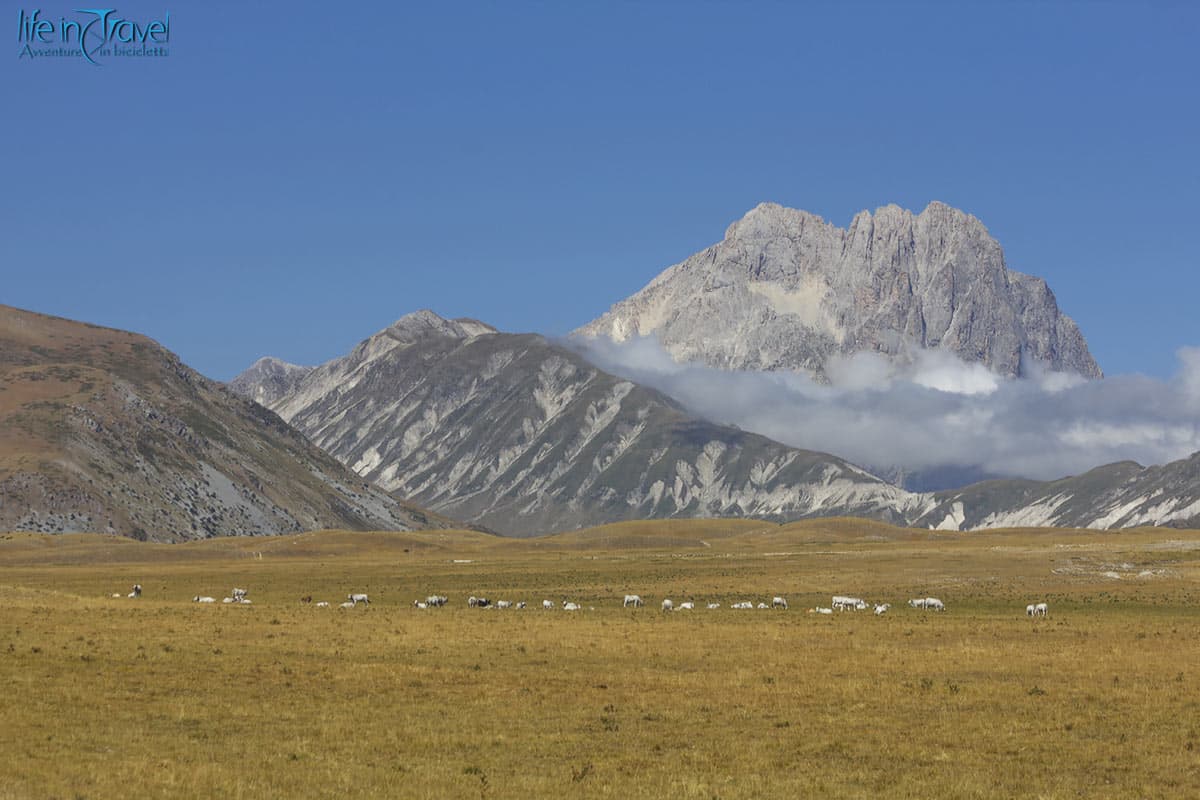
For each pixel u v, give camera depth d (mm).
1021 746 55344
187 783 47844
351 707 63844
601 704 65188
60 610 107750
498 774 50281
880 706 64750
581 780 49250
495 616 116438
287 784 48188
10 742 53656
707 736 57562
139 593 156875
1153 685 71438
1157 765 51750
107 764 50469
